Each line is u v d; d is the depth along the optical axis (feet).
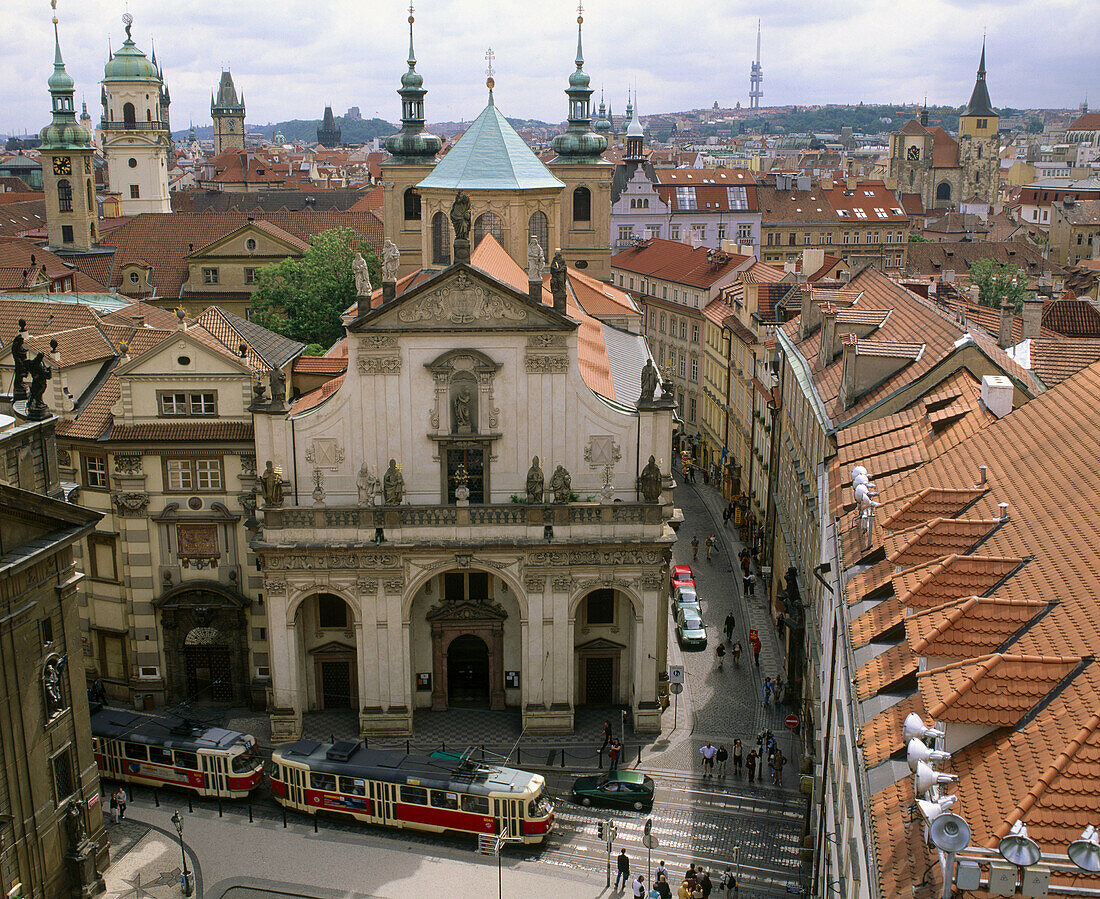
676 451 433.89
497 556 214.69
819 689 169.89
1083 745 71.92
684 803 197.16
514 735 222.28
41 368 163.43
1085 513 103.65
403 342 211.61
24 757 154.20
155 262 479.00
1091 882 64.49
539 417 215.92
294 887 172.04
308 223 513.45
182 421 218.38
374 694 219.00
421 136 404.36
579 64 416.46
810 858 177.68
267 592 212.84
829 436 191.11
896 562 114.01
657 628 219.00
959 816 68.03
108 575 227.20
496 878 174.70
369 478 214.07
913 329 216.13
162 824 189.57
